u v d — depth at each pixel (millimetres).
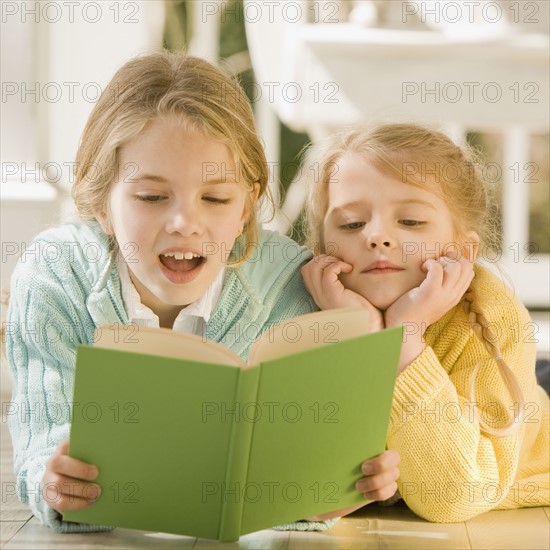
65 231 3531
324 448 2826
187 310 3418
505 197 7625
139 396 2648
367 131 3650
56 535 2973
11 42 5832
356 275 3545
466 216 3760
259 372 2621
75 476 2721
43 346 3283
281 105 6195
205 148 3172
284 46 6301
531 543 2994
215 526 2789
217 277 3467
